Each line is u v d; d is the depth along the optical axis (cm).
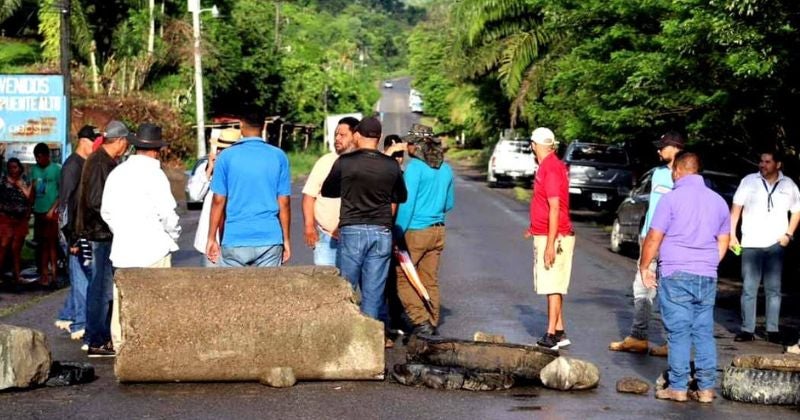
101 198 988
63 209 1167
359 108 10556
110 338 1009
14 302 1384
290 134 7912
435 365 888
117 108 4366
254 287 873
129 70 4981
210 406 793
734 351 1098
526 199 3759
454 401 820
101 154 1001
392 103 15275
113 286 1000
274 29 7656
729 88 1845
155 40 5197
